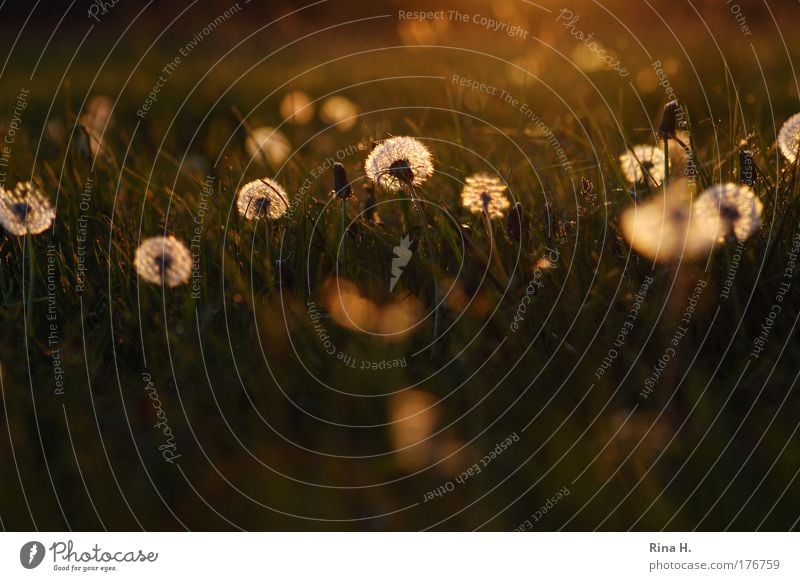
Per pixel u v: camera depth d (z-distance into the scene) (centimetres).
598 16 333
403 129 182
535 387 118
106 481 110
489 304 124
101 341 122
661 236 124
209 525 108
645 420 115
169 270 124
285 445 113
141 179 149
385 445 113
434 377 119
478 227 132
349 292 126
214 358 121
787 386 116
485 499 109
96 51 412
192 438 114
